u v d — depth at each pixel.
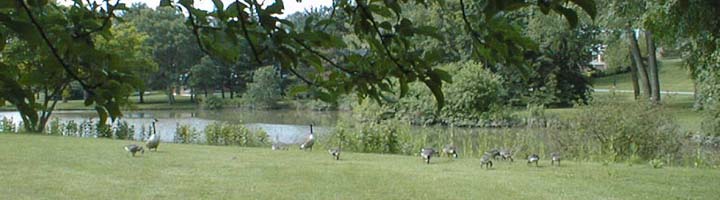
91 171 8.99
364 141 13.23
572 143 13.19
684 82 39.28
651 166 9.91
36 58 1.60
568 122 13.81
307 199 7.16
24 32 1.44
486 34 1.86
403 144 13.30
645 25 10.56
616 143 12.58
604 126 12.63
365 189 7.77
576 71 29.81
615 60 26.98
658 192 7.60
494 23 1.81
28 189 7.58
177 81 37.06
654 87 23.72
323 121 25.00
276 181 8.30
